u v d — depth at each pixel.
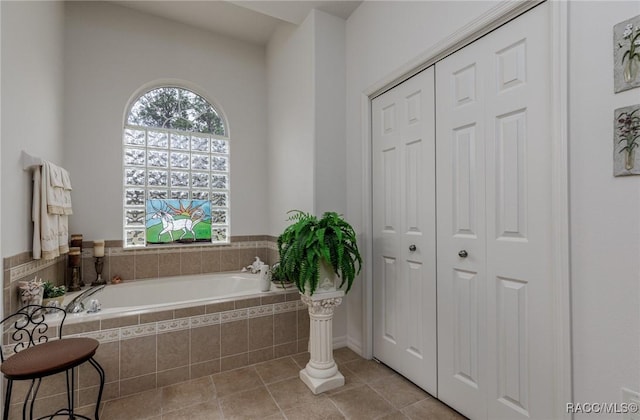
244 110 3.62
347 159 2.66
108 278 2.95
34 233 1.97
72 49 2.83
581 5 1.17
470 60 1.63
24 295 1.81
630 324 1.05
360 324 2.48
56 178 2.14
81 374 1.84
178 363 2.10
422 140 1.94
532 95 1.35
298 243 1.94
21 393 1.71
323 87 2.57
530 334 1.36
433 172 1.86
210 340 2.21
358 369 2.24
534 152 1.34
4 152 1.69
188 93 3.41
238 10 3.11
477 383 1.60
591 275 1.14
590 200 1.14
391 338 2.23
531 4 1.33
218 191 3.52
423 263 1.94
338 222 2.03
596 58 1.12
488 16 1.49
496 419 1.50
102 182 2.94
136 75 3.10
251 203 3.63
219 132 3.56
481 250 1.58
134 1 2.97
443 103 1.79
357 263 2.50
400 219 2.13
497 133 1.50
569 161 1.20
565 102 1.20
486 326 1.55
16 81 1.83
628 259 1.05
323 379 1.98
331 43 2.62
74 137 2.83
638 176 1.02
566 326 1.20
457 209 1.71
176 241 3.28
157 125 3.26
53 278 2.46
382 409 1.77
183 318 2.12
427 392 1.92
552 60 1.24
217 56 3.49
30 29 2.04
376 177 2.36
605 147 1.10
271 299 2.44
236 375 2.18
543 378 1.31
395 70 2.09
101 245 2.85
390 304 2.22
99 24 2.95
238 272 3.44
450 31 1.68
